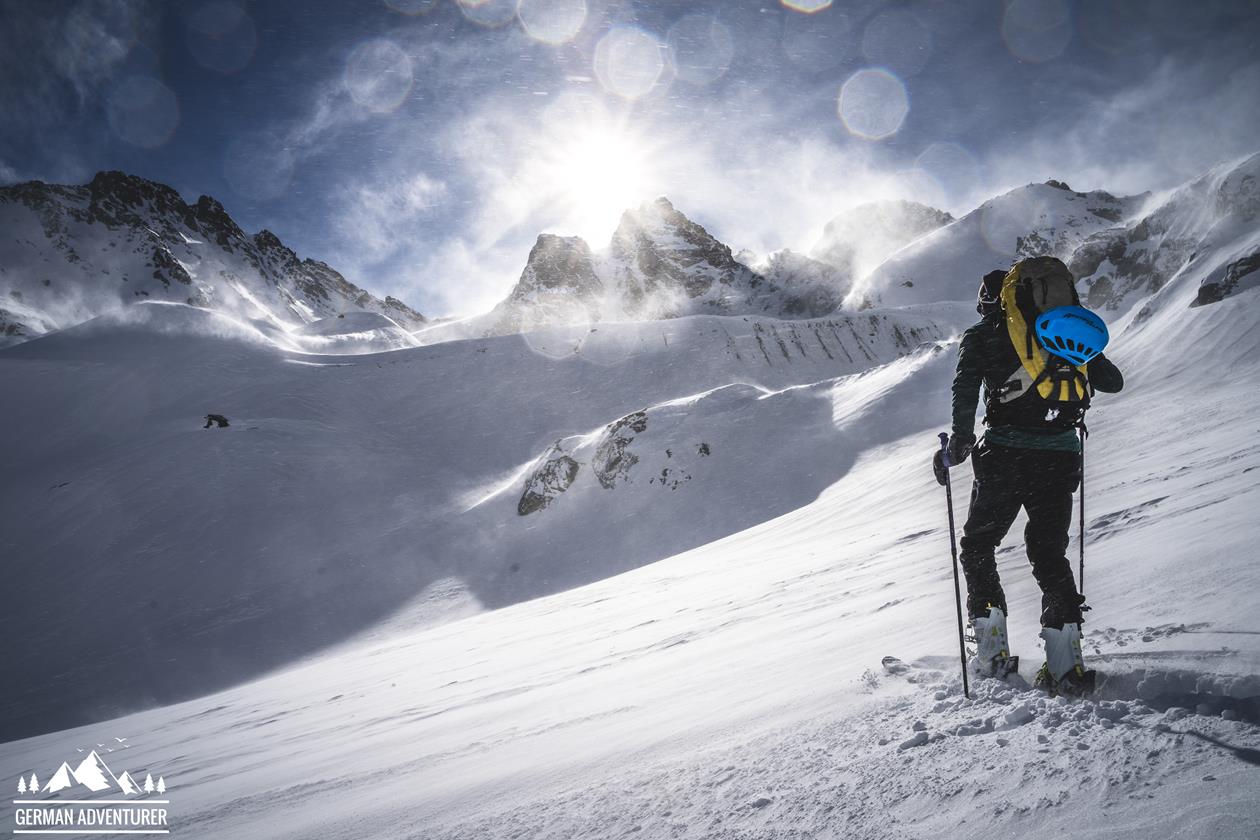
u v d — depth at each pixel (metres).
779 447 78.06
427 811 3.17
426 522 83.31
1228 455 8.88
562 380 139.38
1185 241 125.12
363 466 106.56
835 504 41.72
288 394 131.38
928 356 87.56
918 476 35.06
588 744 3.63
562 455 82.31
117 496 95.69
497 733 5.16
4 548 87.75
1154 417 25.16
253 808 4.73
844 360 155.25
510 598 64.88
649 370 141.38
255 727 15.45
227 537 85.12
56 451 117.75
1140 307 53.19
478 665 16.39
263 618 67.19
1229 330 37.12
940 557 8.24
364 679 22.88
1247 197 71.25
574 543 72.12
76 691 57.88
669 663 6.50
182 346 152.12
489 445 121.00
